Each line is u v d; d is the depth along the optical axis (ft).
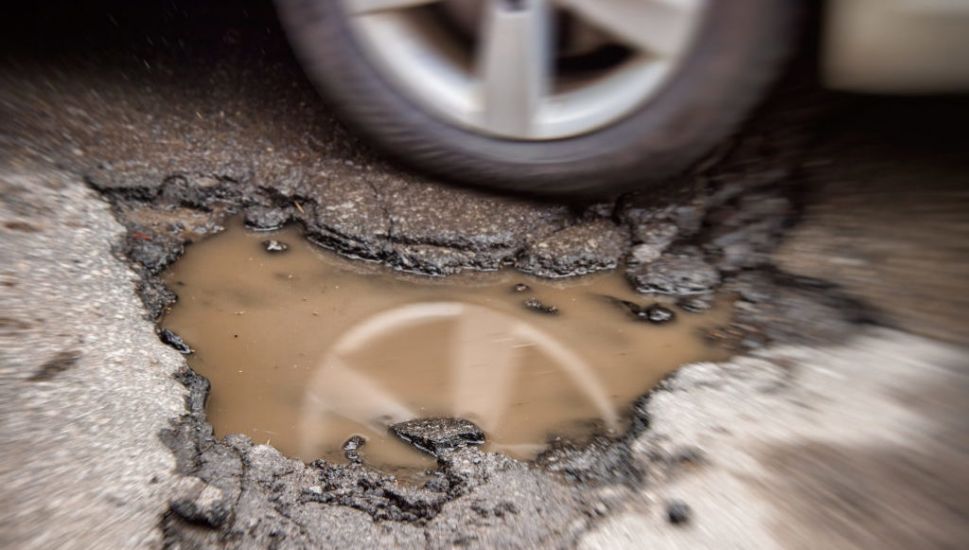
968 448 5.23
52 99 6.77
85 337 5.50
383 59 6.28
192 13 7.59
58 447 5.05
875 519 5.00
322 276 6.13
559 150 6.31
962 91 5.96
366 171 6.59
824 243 6.19
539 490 5.16
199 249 6.19
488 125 6.30
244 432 5.35
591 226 6.41
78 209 6.15
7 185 6.14
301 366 5.65
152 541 4.85
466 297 6.08
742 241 6.27
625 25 6.03
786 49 6.03
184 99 6.94
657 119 6.18
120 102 6.84
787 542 4.95
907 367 5.57
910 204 6.33
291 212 6.41
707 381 5.59
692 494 5.11
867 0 5.80
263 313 5.89
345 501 5.11
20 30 7.29
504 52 6.10
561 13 6.11
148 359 5.50
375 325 5.89
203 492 5.01
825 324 5.82
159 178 6.44
